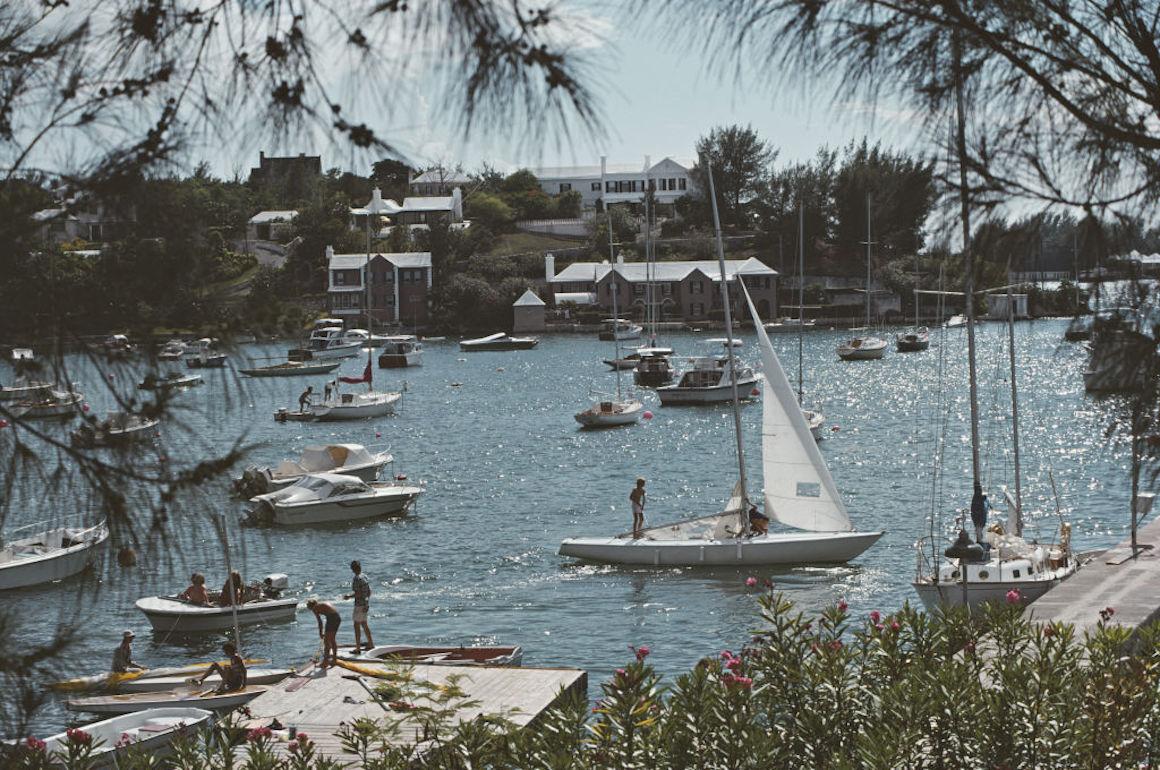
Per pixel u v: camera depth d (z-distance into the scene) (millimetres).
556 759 9078
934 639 11469
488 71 3328
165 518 4328
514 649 24844
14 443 4281
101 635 29938
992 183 4098
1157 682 10070
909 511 45031
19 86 3973
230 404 4363
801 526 36344
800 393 76562
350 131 3469
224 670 23141
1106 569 20312
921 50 4086
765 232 174500
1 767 4508
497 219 189750
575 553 37219
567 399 90688
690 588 33625
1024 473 52312
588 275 170375
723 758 9367
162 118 3893
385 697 12023
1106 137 4168
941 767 9383
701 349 134375
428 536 41969
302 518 44031
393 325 166875
